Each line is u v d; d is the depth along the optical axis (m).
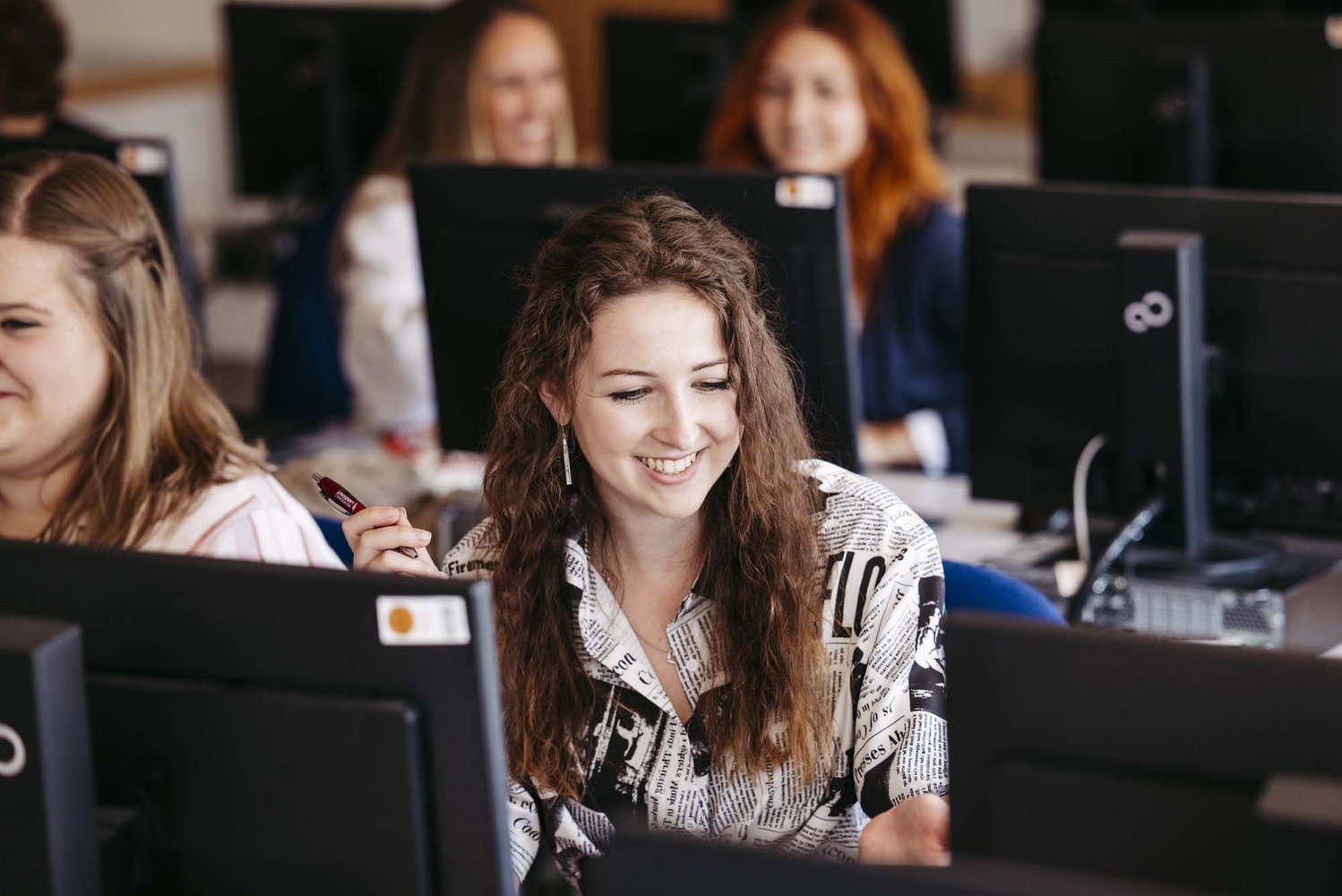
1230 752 1.27
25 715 1.33
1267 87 3.71
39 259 2.10
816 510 2.09
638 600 2.07
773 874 1.17
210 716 1.44
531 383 2.00
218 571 1.43
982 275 2.86
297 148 5.12
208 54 7.23
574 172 2.89
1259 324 2.68
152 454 2.21
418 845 1.42
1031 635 1.32
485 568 2.13
